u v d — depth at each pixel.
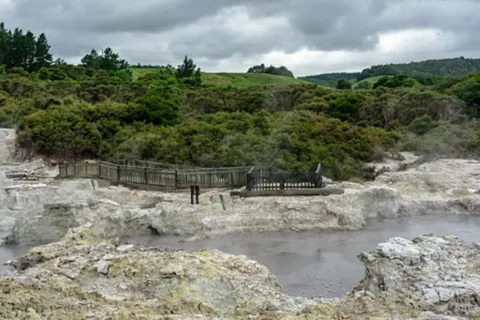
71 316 11.55
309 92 63.59
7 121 51.41
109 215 25.44
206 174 30.75
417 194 31.59
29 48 92.94
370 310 12.26
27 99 57.31
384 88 65.25
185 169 33.38
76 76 82.62
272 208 26.91
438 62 169.62
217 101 58.66
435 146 43.06
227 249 22.97
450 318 11.55
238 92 63.06
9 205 27.67
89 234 19.75
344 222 26.27
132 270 14.44
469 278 13.94
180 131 43.22
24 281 14.07
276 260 21.25
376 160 41.66
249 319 12.13
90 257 15.98
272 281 15.80
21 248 23.38
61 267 15.29
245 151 38.59
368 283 14.98
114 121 48.00
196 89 70.12
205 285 13.84
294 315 12.20
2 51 92.25
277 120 48.53
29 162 43.06
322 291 17.52
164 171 30.86
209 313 12.64
